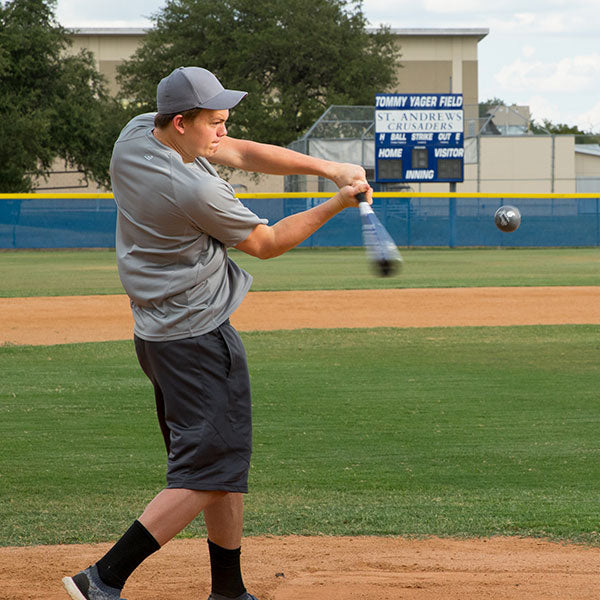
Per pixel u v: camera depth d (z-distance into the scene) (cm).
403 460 2072
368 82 18150
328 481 1902
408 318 4931
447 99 11550
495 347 3850
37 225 12256
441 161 11681
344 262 9569
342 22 17975
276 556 1378
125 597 1187
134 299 1032
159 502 995
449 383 3027
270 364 3422
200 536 1528
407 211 12475
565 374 3203
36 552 1416
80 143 15275
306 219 1078
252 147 1155
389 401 2728
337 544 1454
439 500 1755
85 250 12206
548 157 14838
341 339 4109
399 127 11550
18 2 15050
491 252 11412
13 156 14588
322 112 17438
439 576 1270
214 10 17825
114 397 2809
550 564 1337
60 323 4791
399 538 1495
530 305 5462
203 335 1011
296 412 2578
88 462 2055
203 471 1004
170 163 996
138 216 1006
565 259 9900
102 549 1434
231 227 1014
